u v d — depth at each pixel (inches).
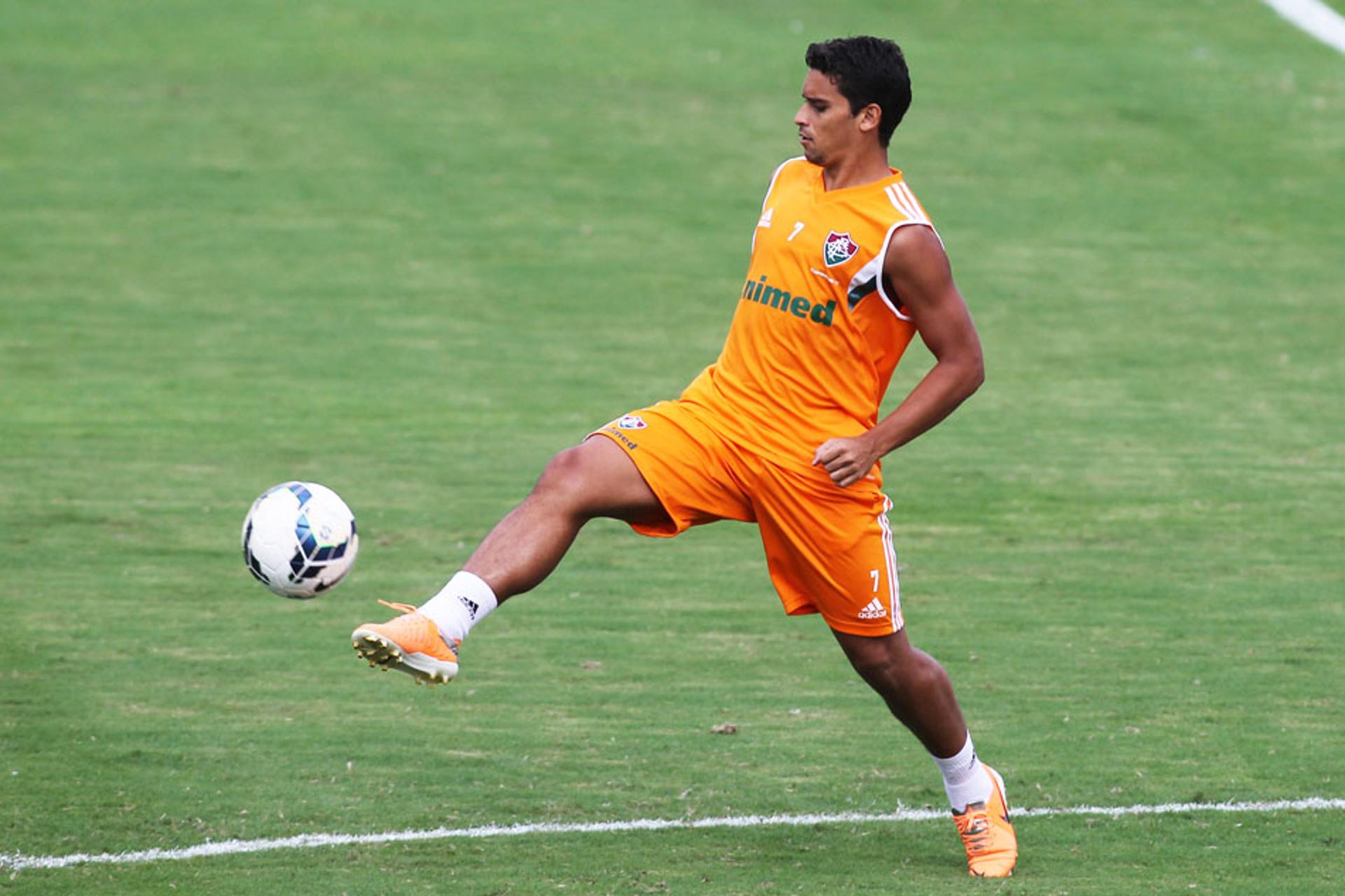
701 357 2007.9
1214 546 1358.3
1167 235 2591.0
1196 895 706.2
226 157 2817.4
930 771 883.4
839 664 1074.1
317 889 703.7
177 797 817.5
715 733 936.3
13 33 3464.6
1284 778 868.0
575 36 3656.5
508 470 1553.9
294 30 3607.3
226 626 1120.8
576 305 2217.0
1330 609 1190.3
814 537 729.0
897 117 721.0
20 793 815.7
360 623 1141.1
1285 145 3056.1
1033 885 717.9
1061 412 1804.9
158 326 2057.1
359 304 2186.3
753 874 729.6
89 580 1211.2
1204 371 1974.7
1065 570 1289.4
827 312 715.4
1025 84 3385.8
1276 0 4028.1
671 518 731.4
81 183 2652.6
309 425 1690.5
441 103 3159.5
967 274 2380.7
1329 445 1686.8
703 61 3489.2
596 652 1090.1
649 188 2760.8
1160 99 3309.5
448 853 750.5
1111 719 962.1
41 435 1617.9
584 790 842.2
